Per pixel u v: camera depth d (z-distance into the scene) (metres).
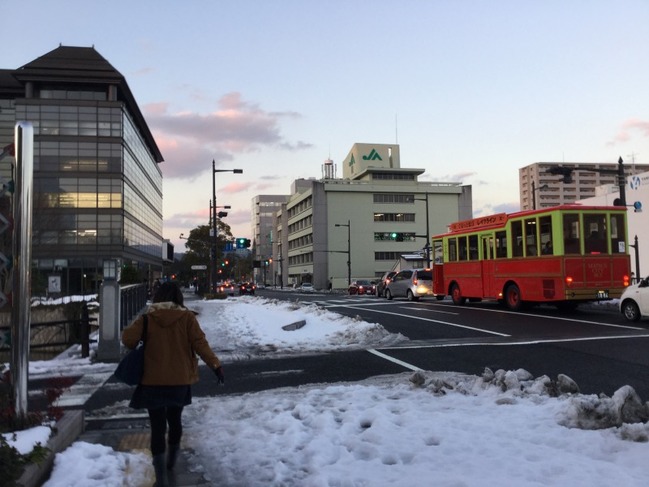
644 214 59.50
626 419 5.26
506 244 21.28
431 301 29.69
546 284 19.06
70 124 59.59
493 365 10.13
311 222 103.75
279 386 8.85
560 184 156.00
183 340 4.48
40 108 59.00
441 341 13.59
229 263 70.38
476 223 23.44
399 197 103.06
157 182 98.94
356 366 10.48
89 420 6.79
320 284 98.56
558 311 20.67
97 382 9.48
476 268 23.33
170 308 4.52
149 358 4.38
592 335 13.69
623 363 9.81
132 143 68.19
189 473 4.70
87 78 60.22
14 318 5.07
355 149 109.12
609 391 7.78
